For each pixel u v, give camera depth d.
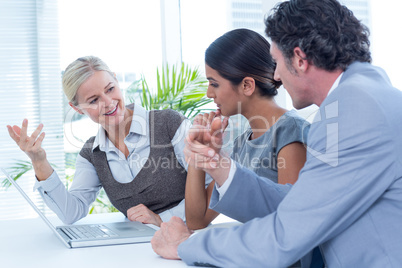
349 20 1.00
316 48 0.97
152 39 3.86
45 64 3.90
